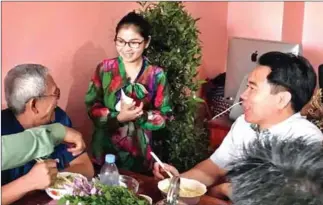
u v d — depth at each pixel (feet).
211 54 13.41
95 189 5.48
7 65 8.52
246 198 2.61
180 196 6.26
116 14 10.21
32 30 8.80
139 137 9.06
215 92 12.53
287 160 2.67
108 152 9.02
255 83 6.66
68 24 9.37
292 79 6.44
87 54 9.85
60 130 6.61
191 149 10.28
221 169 7.58
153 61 9.71
